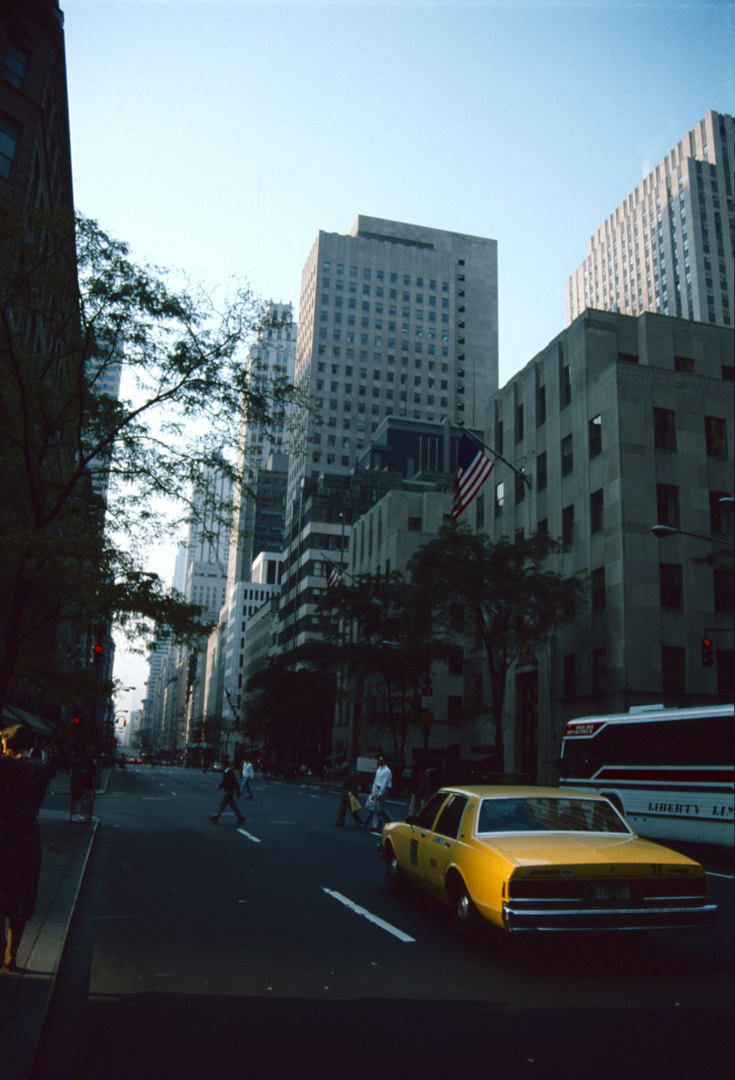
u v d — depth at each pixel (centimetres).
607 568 3791
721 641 3697
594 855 710
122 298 1247
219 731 13550
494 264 14188
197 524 1300
